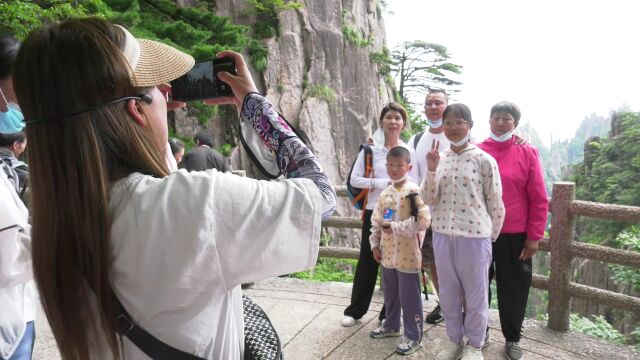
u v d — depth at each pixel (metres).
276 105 14.91
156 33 6.30
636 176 21.08
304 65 16.38
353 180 3.04
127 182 0.67
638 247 6.07
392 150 2.62
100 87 0.65
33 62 0.65
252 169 12.60
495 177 2.33
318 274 5.41
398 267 2.53
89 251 0.64
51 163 0.65
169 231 0.63
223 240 0.64
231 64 0.88
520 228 2.50
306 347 2.67
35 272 0.68
